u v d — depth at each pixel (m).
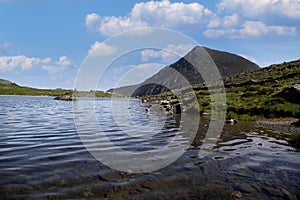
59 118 32.91
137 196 8.81
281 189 9.58
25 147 15.34
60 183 9.71
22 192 8.83
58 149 14.91
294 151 15.20
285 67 100.12
